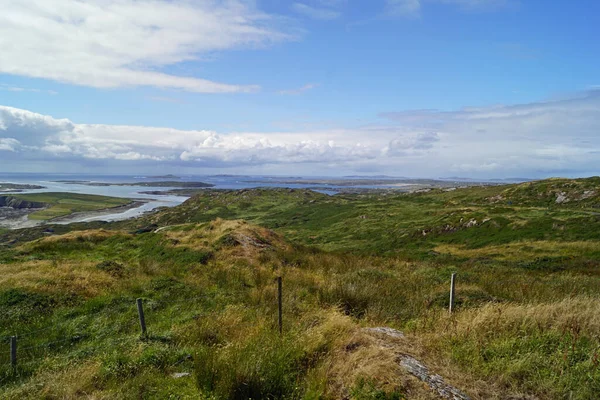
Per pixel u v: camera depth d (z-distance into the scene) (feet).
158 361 18.86
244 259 52.21
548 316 19.92
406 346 17.12
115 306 29.91
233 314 25.61
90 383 16.51
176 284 36.19
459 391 13.46
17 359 20.47
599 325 18.52
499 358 16.16
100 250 62.64
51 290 32.42
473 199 203.31
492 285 34.42
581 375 14.47
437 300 28.30
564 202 162.20
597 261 63.36
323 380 14.42
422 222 151.74
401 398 12.73
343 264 51.39
